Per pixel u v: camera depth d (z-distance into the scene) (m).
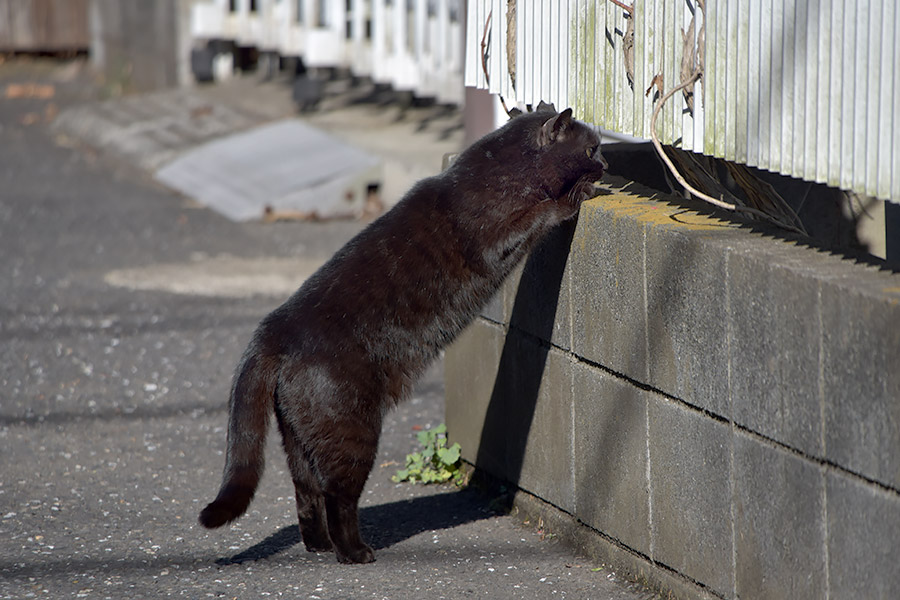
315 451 7.84
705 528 6.71
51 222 20.08
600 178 8.43
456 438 9.87
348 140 22.70
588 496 7.95
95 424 11.31
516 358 8.77
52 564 7.95
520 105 10.72
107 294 15.96
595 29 7.88
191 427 11.22
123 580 7.63
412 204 8.32
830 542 5.70
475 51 9.62
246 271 17.00
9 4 36.94
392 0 23.16
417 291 8.10
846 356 5.47
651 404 7.14
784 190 8.66
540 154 8.16
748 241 6.48
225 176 21.97
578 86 8.15
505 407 9.00
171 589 7.48
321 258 17.66
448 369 9.85
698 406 6.67
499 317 8.98
